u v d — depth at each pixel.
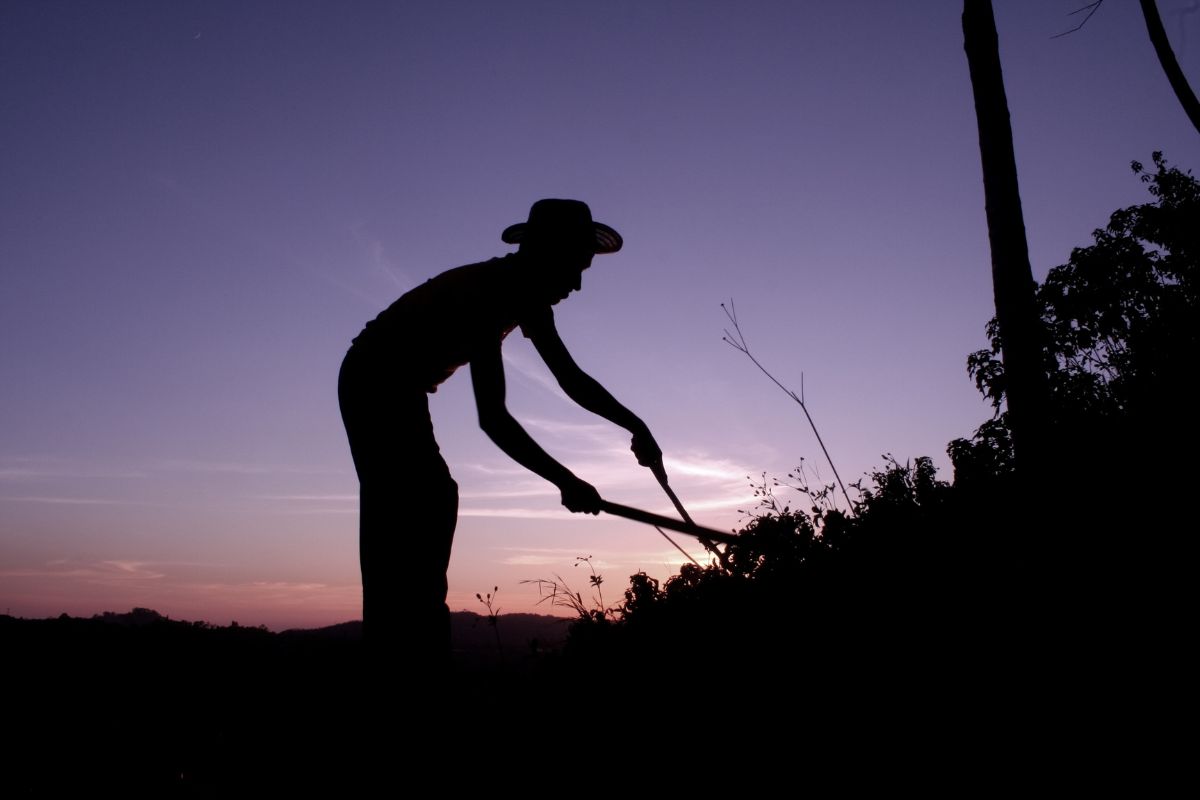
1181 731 2.39
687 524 2.81
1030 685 2.72
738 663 3.25
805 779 2.67
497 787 2.48
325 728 2.41
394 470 2.40
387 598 2.33
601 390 2.98
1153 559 3.22
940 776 2.50
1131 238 8.72
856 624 3.22
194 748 3.17
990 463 4.79
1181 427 4.33
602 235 3.06
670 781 2.78
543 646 3.79
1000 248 5.98
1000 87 6.25
